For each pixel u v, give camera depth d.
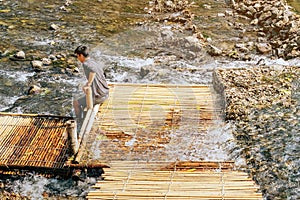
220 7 13.31
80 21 11.84
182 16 12.44
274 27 11.25
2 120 7.27
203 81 8.95
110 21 11.91
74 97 8.41
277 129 7.27
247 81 8.61
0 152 6.54
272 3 12.84
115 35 10.96
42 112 7.99
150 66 9.30
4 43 10.41
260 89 8.35
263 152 6.75
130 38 10.70
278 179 6.25
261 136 7.10
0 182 6.16
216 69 9.05
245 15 12.66
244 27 11.83
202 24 11.95
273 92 8.27
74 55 10.00
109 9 12.84
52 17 12.02
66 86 8.80
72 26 11.51
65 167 6.27
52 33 11.07
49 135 6.92
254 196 5.80
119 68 9.45
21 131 7.01
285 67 9.20
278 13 11.84
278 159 6.62
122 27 11.48
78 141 6.65
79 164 6.29
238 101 7.93
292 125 7.36
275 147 6.86
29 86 8.78
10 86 8.77
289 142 6.97
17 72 9.25
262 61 9.86
